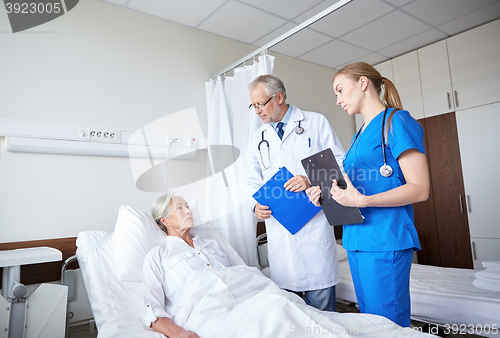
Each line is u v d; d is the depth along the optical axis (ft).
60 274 5.81
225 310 3.78
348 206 3.39
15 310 4.15
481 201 9.26
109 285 4.67
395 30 9.16
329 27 8.73
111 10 7.04
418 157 3.14
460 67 9.61
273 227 5.32
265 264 7.48
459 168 9.71
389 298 3.21
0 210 5.52
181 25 8.05
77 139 6.27
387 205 3.14
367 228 3.37
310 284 5.02
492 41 9.00
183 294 4.22
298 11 7.75
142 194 6.95
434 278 6.47
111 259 5.03
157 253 4.72
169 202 5.38
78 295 5.71
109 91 6.82
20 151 5.73
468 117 9.50
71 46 6.46
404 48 10.43
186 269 4.60
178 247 4.94
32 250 5.06
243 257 6.86
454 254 9.80
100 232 5.56
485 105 9.18
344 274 6.97
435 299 5.27
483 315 4.77
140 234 5.10
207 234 5.96
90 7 6.77
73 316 5.64
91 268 4.83
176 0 7.04
